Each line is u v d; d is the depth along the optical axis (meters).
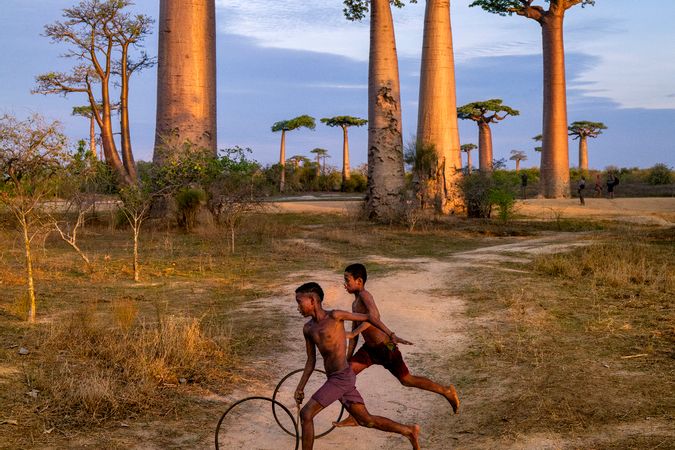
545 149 47.28
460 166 31.42
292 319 10.20
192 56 25.30
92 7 39.84
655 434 5.54
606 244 17.88
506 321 9.90
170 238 21.00
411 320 10.26
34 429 5.68
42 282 12.49
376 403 6.93
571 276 13.47
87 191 16.39
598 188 48.91
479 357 8.22
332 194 60.12
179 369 7.46
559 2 45.72
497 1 45.56
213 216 23.08
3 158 9.39
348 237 21.25
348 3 31.12
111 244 19.30
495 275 13.75
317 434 6.16
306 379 5.37
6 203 9.59
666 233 21.34
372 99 27.66
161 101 25.41
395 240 21.58
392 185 27.34
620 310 10.36
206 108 25.70
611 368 7.45
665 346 8.23
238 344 8.77
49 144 9.74
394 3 32.12
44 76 40.19
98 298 11.25
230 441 5.81
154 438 5.75
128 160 42.69
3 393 6.34
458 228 25.39
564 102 46.91
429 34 31.23
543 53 47.34
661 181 62.94
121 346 7.86
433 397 7.05
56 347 7.88
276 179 23.25
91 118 62.00
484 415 6.38
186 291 12.28
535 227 26.45
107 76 41.84
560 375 7.29
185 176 22.95
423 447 5.79
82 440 5.57
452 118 31.30
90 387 6.39
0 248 16.44
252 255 17.52
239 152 22.88
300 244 19.58
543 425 5.95
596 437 5.59
